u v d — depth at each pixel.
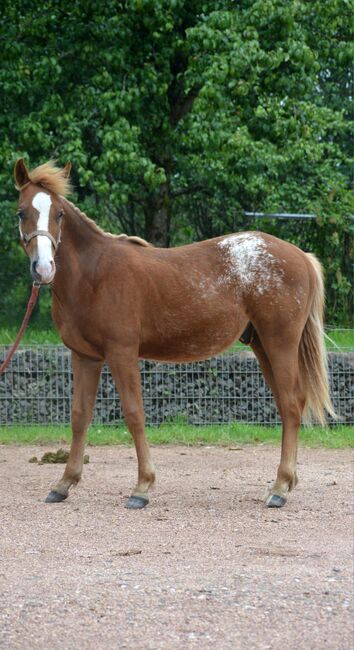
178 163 18.89
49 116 17.09
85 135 18.17
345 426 14.08
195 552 6.32
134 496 8.04
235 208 20.70
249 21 16.42
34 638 4.61
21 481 9.54
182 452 11.87
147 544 6.59
